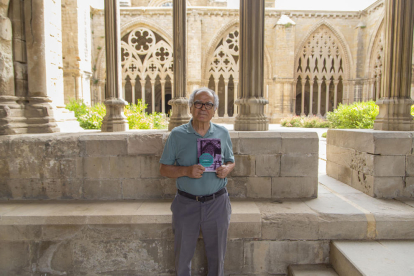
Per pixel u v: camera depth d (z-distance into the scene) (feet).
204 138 7.48
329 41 66.95
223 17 63.62
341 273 8.54
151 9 60.80
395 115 12.31
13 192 10.80
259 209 9.64
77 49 36.81
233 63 65.82
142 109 28.94
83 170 10.78
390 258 8.13
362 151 12.07
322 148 27.09
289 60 64.28
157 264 9.36
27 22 12.30
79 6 37.32
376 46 61.36
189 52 62.75
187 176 7.47
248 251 9.29
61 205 10.20
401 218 9.24
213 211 7.54
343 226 9.20
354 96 66.54
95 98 59.57
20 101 12.26
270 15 65.67
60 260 9.32
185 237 7.58
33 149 10.69
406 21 11.92
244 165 10.73
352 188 12.77
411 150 11.18
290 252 9.31
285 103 65.57
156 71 63.21
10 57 11.94
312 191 10.91
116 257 9.34
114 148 10.73
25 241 9.23
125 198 10.91
